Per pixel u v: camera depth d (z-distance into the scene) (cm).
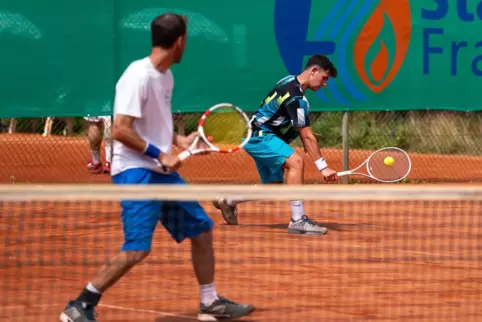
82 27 1873
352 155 2767
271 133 1431
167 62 801
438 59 2073
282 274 1081
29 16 1853
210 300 841
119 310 883
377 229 1484
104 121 2186
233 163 2547
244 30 1956
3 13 1842
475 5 2088
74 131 2761
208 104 1944
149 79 789
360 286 1019
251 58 1959
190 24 1925
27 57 1858
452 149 2869
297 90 1405
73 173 2211
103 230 1407
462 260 1195
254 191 806
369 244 1320
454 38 2083
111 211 1628
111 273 784
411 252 1251
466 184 2148
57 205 1697
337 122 2917
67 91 1875
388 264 1159
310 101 2014
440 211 1747
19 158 2445
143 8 1900
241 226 1500
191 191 784
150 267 1114
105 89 1889
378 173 1652
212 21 1936
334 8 2005
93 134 2181
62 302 916
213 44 1939
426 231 1462
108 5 1881
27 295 948
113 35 1888
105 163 2198
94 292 788
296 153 1413
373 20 2031
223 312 837
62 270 1084
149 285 1008
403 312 888
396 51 2052
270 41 1969
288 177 1405
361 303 930
